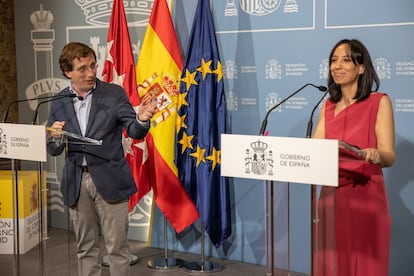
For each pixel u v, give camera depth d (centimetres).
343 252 263
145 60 385
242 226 392
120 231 292
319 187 285
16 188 281
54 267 377
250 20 373
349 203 261
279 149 217
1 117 486
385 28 329
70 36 451
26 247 415
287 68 363
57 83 462
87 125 285
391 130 258
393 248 340
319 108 353
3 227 412
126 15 422
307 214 362
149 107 273
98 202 290
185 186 380
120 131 294
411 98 327
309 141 209
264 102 374
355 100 268
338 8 342
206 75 371
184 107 376
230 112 386
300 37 356
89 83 284
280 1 361
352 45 269
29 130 266
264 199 381
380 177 263
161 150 381
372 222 262
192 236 414
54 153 292
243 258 394
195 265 385
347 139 265
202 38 373
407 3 322
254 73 375
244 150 226
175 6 400
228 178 386
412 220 333
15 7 471
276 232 346
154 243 429
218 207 380
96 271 304
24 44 472
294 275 362
